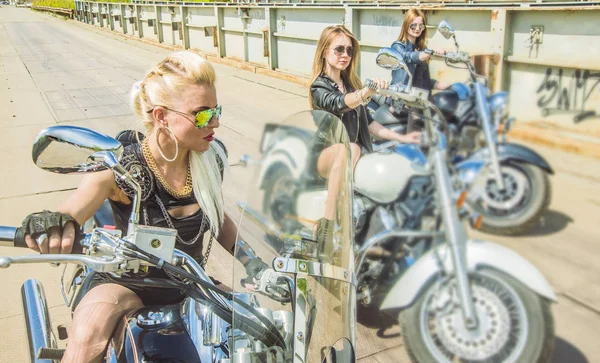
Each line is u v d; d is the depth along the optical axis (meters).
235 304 1.45
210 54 15.36
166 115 1.77
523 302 1.27
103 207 2.09
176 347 1.57
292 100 8.70
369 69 8.16
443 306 1.35
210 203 1.93
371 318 1.50
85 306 1.75
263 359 1.38
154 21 20.30
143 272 1.81
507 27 4.10
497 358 1.28
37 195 5.06
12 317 3.23
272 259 1.45
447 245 1.37
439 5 5.97
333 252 1.46
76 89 10.62
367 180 1.59
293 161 1.52
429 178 1.43
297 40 10.63
